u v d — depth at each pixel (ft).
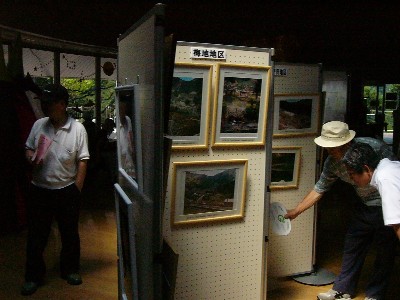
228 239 8.69
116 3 22.22
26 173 16.47
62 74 31.58
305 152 11.82
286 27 25.26
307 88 11.67
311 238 12.19
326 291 11.40
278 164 11.46
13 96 16.34
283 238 11.79
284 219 10.43
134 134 6.13
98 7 22.04
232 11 24.23
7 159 16.15
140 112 6.12
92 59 33.58
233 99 8.32
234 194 8.56
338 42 27.76
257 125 8.66
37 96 17.22
